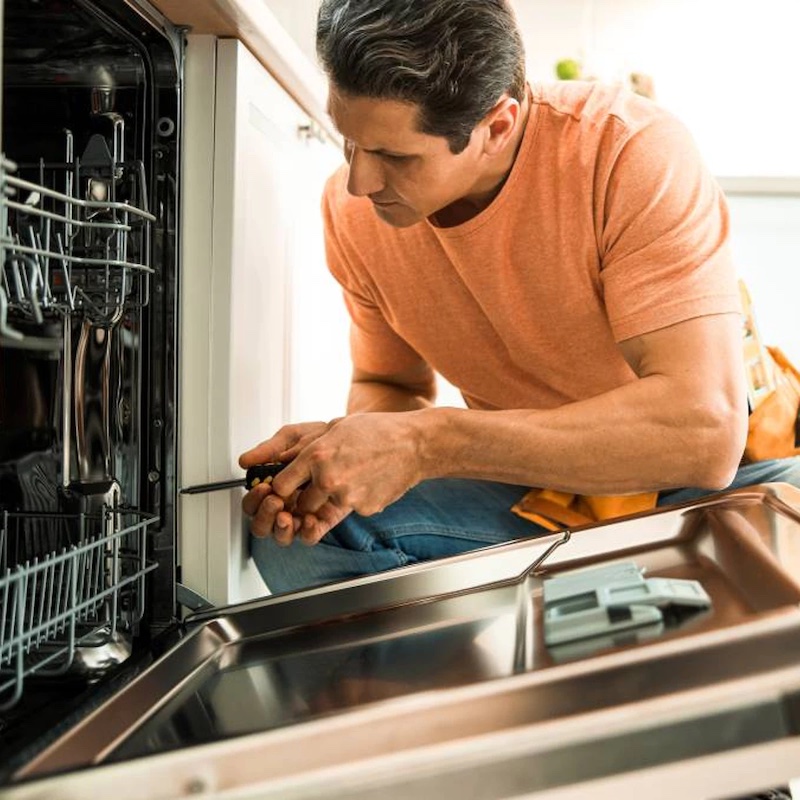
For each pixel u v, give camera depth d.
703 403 0.98
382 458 0.93
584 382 1.28
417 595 0.95
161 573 0.97
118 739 0.68
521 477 1.00
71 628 0.76
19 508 0.98
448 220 1.20
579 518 1.24
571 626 0.73
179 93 0.96
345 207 1.30
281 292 1.25
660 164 1.08
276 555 1.15
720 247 1.07
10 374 0.97
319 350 1.54
